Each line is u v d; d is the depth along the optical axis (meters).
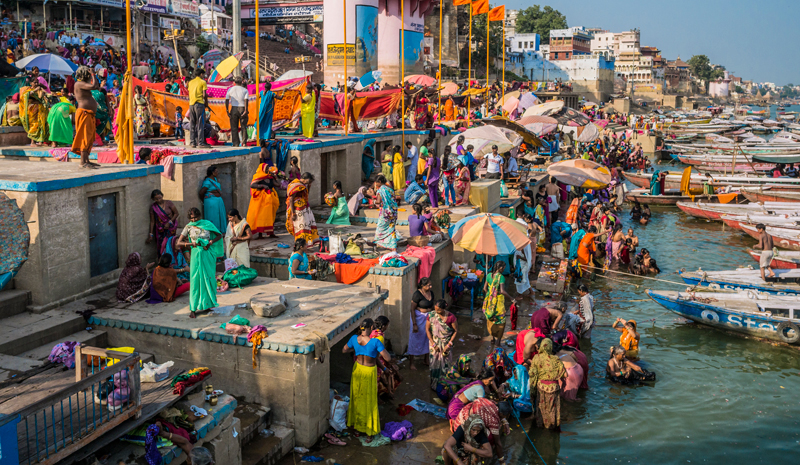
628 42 148.00
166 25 38.31
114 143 14.19
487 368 10.03
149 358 8.55
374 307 9.96
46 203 8.79
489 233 12.38
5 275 8.37
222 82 18.16
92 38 29.42
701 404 10.23
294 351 7.89
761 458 8.62
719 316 13.45
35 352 8.02
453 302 14.07
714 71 195.62
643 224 25.81
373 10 37.09
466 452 7.79
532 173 26.28
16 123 14.09
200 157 12.30
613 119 76.94
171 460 6.39
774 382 11.11
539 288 15.64
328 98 20.70
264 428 8.10
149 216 10.95
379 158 21.06
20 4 32.19
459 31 72.31
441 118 29.88
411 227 13.27
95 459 5.97
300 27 66.12
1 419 4.94
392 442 8.41
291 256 11.22
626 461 8.47
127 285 9.45
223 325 8.58
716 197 29.34
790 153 42.06
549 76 110.12
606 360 11.91
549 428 9.21
